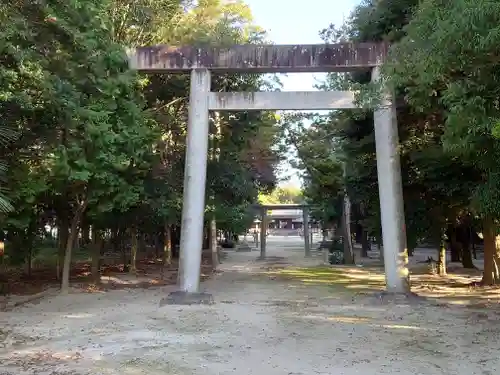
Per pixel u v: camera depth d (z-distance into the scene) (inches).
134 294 584.7
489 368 282.5
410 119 583.5
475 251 1268.5
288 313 461.4
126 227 754.8
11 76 345.4
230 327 396.8
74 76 436.1
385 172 524.7
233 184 779.4
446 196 572.4
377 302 510.6
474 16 261.6
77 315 447.2
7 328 390.0
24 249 689.0
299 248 1785.2
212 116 743.1
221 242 1788.9
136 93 589.0
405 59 374.6
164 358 301.4
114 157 493.7
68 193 579.2
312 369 280.5
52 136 439.2
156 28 616.7
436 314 451.8
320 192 1178.6
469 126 320.2
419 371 277.1
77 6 408.2
